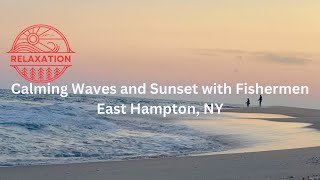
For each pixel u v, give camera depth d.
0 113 23.64
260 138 21.75
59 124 22.30
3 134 19.09
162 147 18.47
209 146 19.11
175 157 15.52
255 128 26.14
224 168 12.90
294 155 15.29
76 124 22.80
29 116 23.41
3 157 15.23
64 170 12.91
